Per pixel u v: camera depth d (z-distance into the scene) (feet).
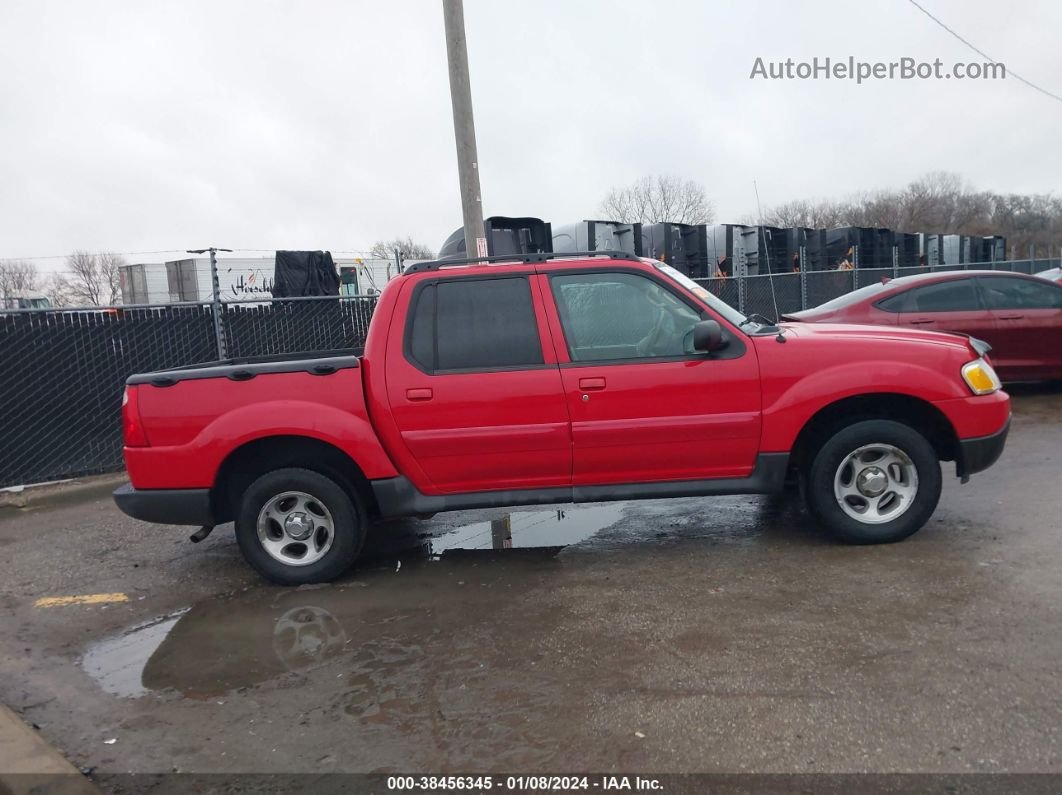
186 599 16.08
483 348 15.78
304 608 15.15
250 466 16.65
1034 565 14.64
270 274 54.65
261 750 10.36
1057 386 33.78
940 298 30.30
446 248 41.47
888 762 9.20
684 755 9.59
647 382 15.51
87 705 11.85
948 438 16.49
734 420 15.56
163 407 15.79
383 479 15.75
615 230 53.52
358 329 33.86
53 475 27.02
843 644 12.09
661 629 13.07
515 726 10.50
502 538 18.74
